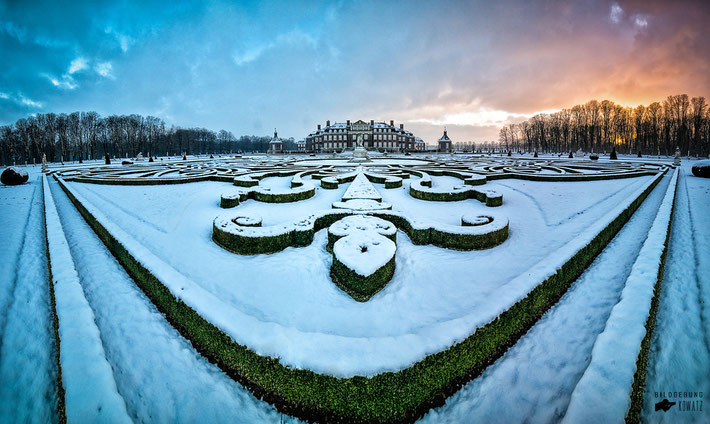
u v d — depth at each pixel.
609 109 105.81
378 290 7.05
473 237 9.27
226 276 7.74
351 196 13.79
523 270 8.04
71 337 5.21
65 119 94.69
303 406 4.49
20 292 7.53
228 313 5.53
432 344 4.71
